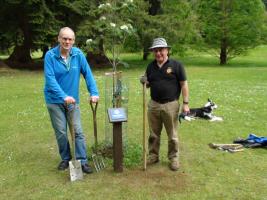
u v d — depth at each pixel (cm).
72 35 570
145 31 2533
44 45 2486
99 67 2686
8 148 735
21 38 2553
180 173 607
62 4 2300
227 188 556
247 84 1731
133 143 726
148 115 621
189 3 3200
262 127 914
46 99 593
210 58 3634
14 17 2408
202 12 3181
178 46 3133
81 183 569
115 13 676
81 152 606
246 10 3084
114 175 596
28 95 1357
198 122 955
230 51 3159
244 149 733
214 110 1105
